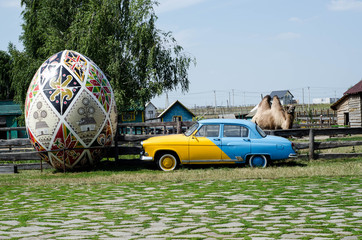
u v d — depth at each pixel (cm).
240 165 1474
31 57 4044
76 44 3591
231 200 877
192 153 1410
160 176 1259
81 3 3959
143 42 3712
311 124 3719
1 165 1532
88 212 804
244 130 1423
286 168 1351
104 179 1245
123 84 3728
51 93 1417
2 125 4441
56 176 1391
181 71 3891
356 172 1234
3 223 729
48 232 652
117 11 3678
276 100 2436
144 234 623
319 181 1096
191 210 791
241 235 599
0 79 5891
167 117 5881
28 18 4019
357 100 3603
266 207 800
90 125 1441
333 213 734
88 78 1464
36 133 1436
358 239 566
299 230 622
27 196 1025
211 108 9844
